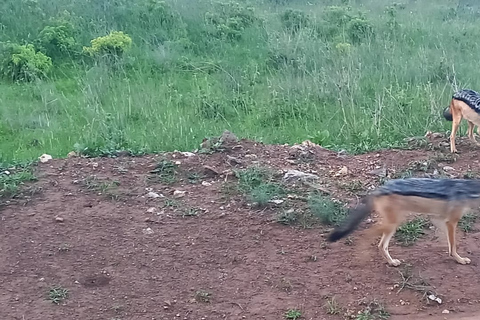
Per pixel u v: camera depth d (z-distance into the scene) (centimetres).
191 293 613
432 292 611
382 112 1148
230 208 769
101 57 1453
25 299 600
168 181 838
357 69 1386
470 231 732
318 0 2217
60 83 1377
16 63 1379
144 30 1666
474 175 876
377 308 586
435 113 1128
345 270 648
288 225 732
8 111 1188
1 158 942
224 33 1698
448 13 2139
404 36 1686
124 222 735
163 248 687
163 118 1165
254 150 948
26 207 761
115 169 869
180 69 1480
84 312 583
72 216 743
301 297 606
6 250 676
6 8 1644
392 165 921
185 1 1870
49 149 1016
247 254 678
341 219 739
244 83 1370
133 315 580
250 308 590
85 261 661
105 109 1219
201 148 962
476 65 1470
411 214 750
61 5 1734
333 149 1009
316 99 1275
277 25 1767
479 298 606
